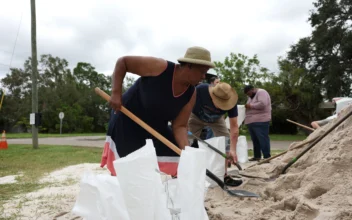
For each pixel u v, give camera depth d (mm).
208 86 4969
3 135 14008
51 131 50281
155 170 2387
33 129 13602
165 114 3361
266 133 7938
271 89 27938
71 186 5590
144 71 3221
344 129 4586
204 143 4840
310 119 30156
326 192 3398
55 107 51312
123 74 3244
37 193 5043
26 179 6297
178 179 2412
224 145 4891
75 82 61562
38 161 9117
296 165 4973
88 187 2398
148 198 2324
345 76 31984
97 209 2326
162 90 3232
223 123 5387
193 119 5301
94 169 7508
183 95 3297
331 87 31344
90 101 57375
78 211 2406
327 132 4488
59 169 7578
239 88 21516
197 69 3121
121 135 3426
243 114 8102
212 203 3998
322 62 34281
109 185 2369
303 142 5539
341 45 31719
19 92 57750
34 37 13727
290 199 3406
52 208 4133
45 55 58875
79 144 17125
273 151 11492
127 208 2322
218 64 22172
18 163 8695
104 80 76500
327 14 33344
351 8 32531
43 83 56188
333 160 3674
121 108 3252
